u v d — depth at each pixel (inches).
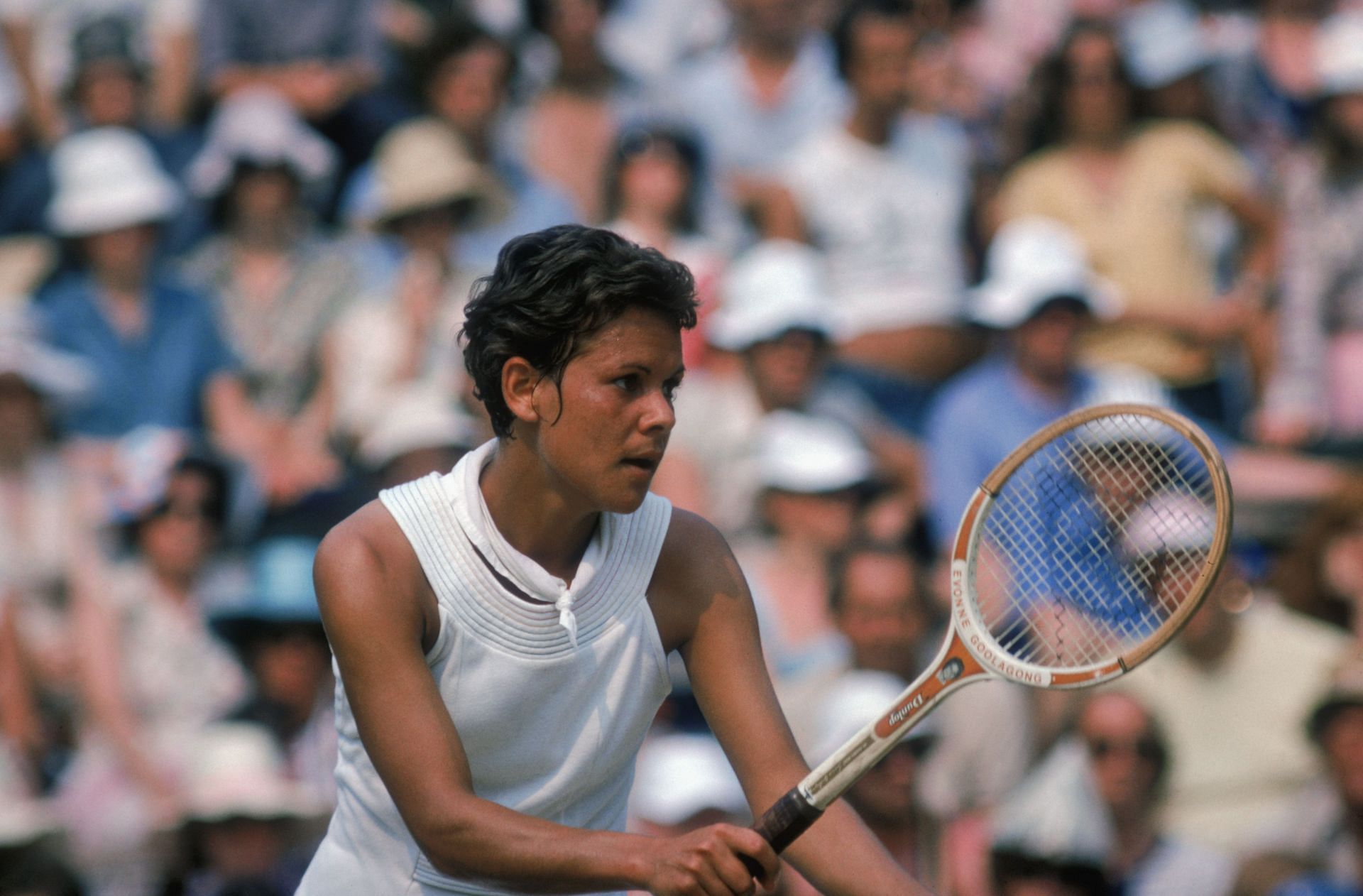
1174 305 1099.9
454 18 1101.7
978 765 840.3
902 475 1021.8
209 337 1064.2
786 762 414.6
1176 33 1189.1
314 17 1197.7
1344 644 871.7
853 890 408.5
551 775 422.6
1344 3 1341.0
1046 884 775.1
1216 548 372.2
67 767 895.7
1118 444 427.8
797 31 1199.6
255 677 879.7
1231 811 842.8
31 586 925.8
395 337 1046.4
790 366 994.1
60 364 981.2
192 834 835.4
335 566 400.8
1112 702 805.2
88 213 1045.8
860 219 1096.2
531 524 406.3
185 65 1221.7
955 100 1263.5
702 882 362.6
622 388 383.9
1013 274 1023.0
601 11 1205.7
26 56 1198.3
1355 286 1115.3
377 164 1095.6
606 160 1191.6
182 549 927.7
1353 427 1099.9
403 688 396.2
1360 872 802.2
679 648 434.6
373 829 427.2
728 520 971.9
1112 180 1120.2
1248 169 1182.3
